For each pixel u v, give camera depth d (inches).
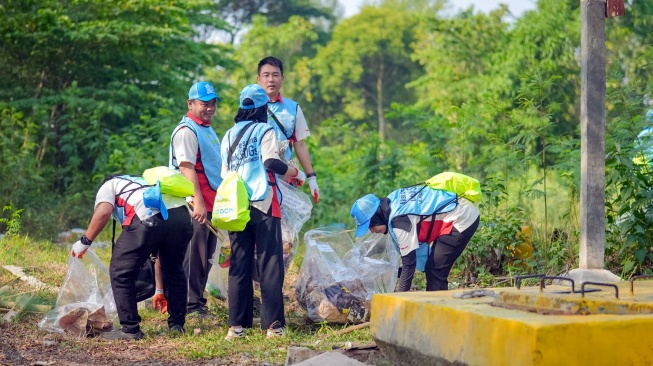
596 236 246.1
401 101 1984.5
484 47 936.3
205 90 268.5
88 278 269.3
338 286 258.7
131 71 738.2
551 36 776.3
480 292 181.0
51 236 507.5
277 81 285.0
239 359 222.7
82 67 711.1
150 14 730.8
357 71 1907.0
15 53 689.0
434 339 167.3
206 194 271.0
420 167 520.4
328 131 673.6
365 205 249.6
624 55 684.7
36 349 232.5
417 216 244.7
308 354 208.1
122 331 248.8
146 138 609.6
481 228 335.3
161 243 246.2
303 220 275.6
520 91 366.9
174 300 254.8
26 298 277.3
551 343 142.2
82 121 654.5
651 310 155.3
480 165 428.5
